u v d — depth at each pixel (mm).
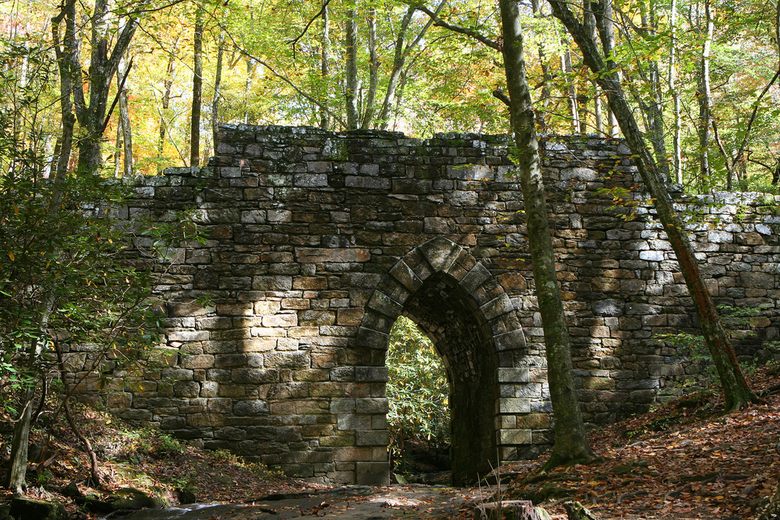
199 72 20422
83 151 14227
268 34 20484
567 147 15891
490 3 19047
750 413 11711
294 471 14234
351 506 10812
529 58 23828
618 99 13219
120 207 14523
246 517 10305
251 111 25969
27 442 10406
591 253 15672
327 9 21203
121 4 13984
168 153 28578
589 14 13922
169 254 14547
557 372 10625
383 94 23688
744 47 23719
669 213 12992
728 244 16141
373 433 14445
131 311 11250
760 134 22625
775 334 15953
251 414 14336
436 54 20797
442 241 15148
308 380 14523
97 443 12531
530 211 11062
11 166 10859
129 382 14148
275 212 14914
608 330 15484
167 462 13102
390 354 20469
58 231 10062
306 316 14703
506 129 23547
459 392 17938
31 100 10883
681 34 15688
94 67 14844
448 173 15383
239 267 14695
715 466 8844
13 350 9805
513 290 15227
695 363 15562
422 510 10164
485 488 12172
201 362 14398
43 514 9406
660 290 15727
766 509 6035
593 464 10078
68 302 10367
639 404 15320
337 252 14938
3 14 21812
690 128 25688
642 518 7238
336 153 15188
